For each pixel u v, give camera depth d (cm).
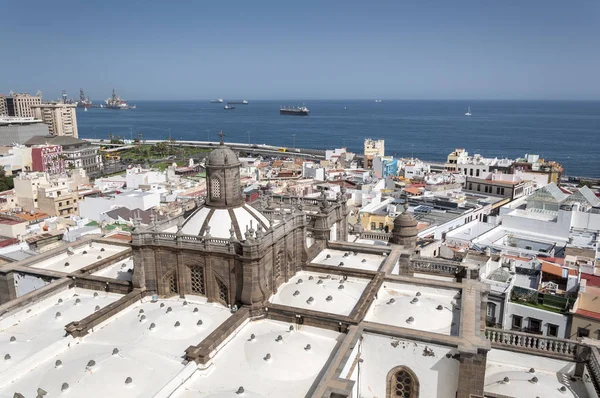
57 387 3678
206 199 5578
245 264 4791
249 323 4847
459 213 13125
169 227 5909
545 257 9044
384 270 5850
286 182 18250
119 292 5572
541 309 6800
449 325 4775
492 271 7862
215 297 5141
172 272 5300
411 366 4431
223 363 4206
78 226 11706
